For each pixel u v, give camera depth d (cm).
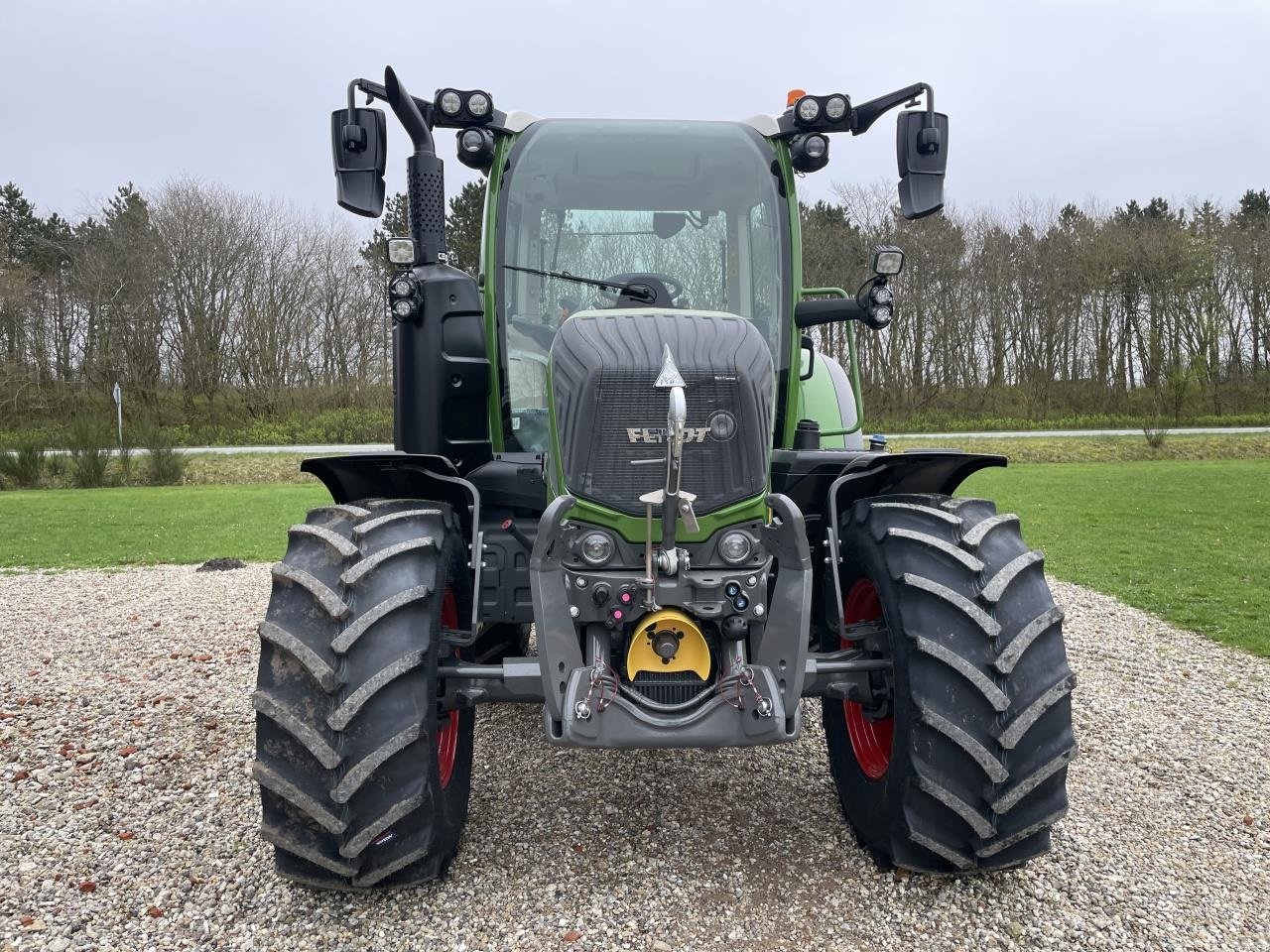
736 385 260
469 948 239
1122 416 3800
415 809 239
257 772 233
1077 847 301
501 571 313
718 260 357
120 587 849
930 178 327
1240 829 321
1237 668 550
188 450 2903
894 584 259
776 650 251
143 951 241
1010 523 271
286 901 263
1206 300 3788
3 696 480
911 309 3738
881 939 244
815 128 344
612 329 271
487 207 351
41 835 313
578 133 356
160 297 3531
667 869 281
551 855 291
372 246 3909
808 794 341
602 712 242
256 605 737
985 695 240
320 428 3412
